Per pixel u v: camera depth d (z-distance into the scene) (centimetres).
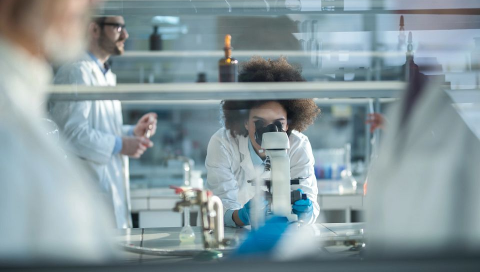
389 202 115
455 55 180
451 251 91
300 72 198
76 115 253
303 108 189
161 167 363
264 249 116
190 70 337
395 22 193
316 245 128
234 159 186
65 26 75
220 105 193
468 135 112
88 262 73
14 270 67
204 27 299
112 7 182
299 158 195
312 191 193
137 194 316
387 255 90
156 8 187
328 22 227
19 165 67
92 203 76
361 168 368
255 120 181
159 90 158
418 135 116
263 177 168
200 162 373
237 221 175
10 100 68
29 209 67
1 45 71
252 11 189
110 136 271
